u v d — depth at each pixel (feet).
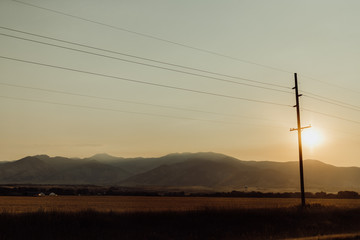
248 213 128.16
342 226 128.67
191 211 123.13
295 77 154.40
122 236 94.58
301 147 153.79
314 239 84.74
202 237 100.53
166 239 96.17
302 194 152.76
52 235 89.76
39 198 483.51
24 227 92.02
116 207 249.55
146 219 110.73
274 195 602.85
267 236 103.60
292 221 128.98
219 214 123.03
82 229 97.14
